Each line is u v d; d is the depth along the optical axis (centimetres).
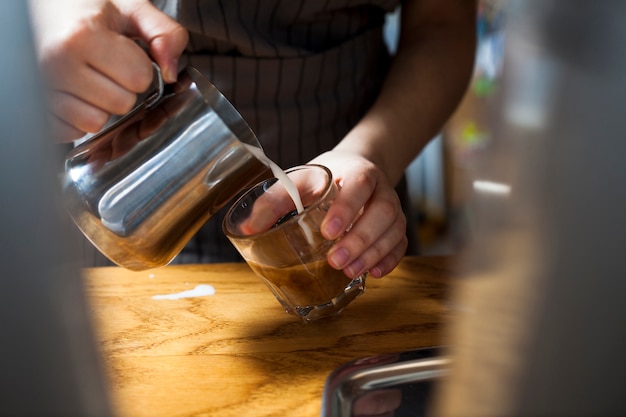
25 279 20
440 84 78
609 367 20
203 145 51
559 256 19
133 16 55
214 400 48
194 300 63
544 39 18
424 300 61
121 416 25
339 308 58
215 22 73
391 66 82
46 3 54
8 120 19
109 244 54
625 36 17
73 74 52
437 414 24
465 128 122
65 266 20
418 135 75
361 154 67
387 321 58
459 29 84
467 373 21
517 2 18
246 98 77
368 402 45
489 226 19
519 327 20
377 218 57
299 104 79
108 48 52
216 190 53
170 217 53
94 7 53
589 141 18
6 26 19
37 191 20
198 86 52
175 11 72
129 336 57
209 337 56
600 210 18
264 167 53
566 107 18
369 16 85
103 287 66
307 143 81
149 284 66
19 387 20
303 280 56
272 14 76
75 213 53
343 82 82
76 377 21
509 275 19
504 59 19
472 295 20
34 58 19
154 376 51
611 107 18
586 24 17
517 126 18
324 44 80
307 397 48
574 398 20
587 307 19
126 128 53
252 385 49
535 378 20
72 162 53
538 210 19
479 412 21
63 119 53
